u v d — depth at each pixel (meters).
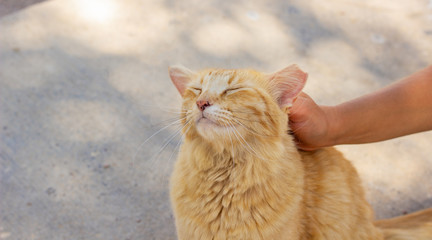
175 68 0.62
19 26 1.07
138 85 0.94
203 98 0.55
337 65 1.02
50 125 0.86
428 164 0.82
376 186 0.78
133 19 1.11
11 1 1.15
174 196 0.58
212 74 0.58
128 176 0.79
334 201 0.59
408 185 0.79
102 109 0.89
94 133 0.85
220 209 0.56
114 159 0.81
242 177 0.55
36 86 0.93
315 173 0.60
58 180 0.77
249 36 1.08
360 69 1.01
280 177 0.55
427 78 0.59
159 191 0.77
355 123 0.59
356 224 0.61
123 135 0.85
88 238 0.70
